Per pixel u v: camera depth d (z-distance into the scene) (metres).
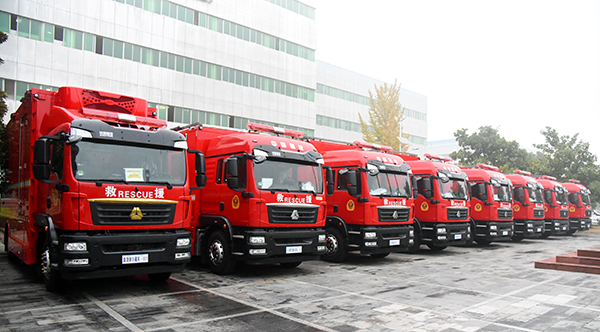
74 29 25.62
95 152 7.08
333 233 12.27
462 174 15.49
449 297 7.92
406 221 12.67
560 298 7.97
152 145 7.65
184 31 30.66
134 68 28.05
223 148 10.20
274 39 37.41
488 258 13.90
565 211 23.77
